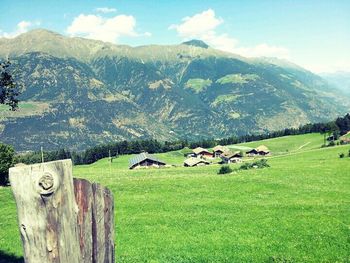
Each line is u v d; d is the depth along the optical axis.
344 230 28.41
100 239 5.62
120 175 104.56
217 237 28.33
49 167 4.56
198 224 32.75
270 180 57.66
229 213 36.94
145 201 44.69
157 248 25.95
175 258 23.38
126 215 37.69
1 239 28.56
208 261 22.81
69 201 4.77
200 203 42.50
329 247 24.92
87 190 5.28
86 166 192.38
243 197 46.41
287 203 41.12
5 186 66.25
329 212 34.91
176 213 37.78
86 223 5.23
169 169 136.88
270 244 25.92
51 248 4.58
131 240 28.36
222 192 50.12
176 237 28.86
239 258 23.28
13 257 23.02
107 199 5.88
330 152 131.38
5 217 37.78
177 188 54.25
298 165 84.06
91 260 5.34
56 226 4.61
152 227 32.38
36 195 4.46
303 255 23.59
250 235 28.50
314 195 46.28
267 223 31.52
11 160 70.44
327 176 61.34
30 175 4.43
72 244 4.83
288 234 28.06
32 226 4.49
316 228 29.08
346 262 22.28
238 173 73.12
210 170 117.94
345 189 49.78
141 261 22.88
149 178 70.06
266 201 43.28
